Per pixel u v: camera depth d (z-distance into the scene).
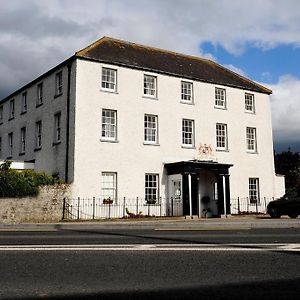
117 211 23.67
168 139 26.45
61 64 25.08
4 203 19.67
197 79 28.47
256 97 31.52
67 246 8.91
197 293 4.84
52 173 24.89
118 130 24.55
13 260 7.08
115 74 25.20
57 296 4.74
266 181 30.44
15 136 30.78
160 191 25.45
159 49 30.44
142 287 5.14
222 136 29.30
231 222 17.47
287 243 9.41
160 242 9.75
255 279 5.57
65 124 24.17
